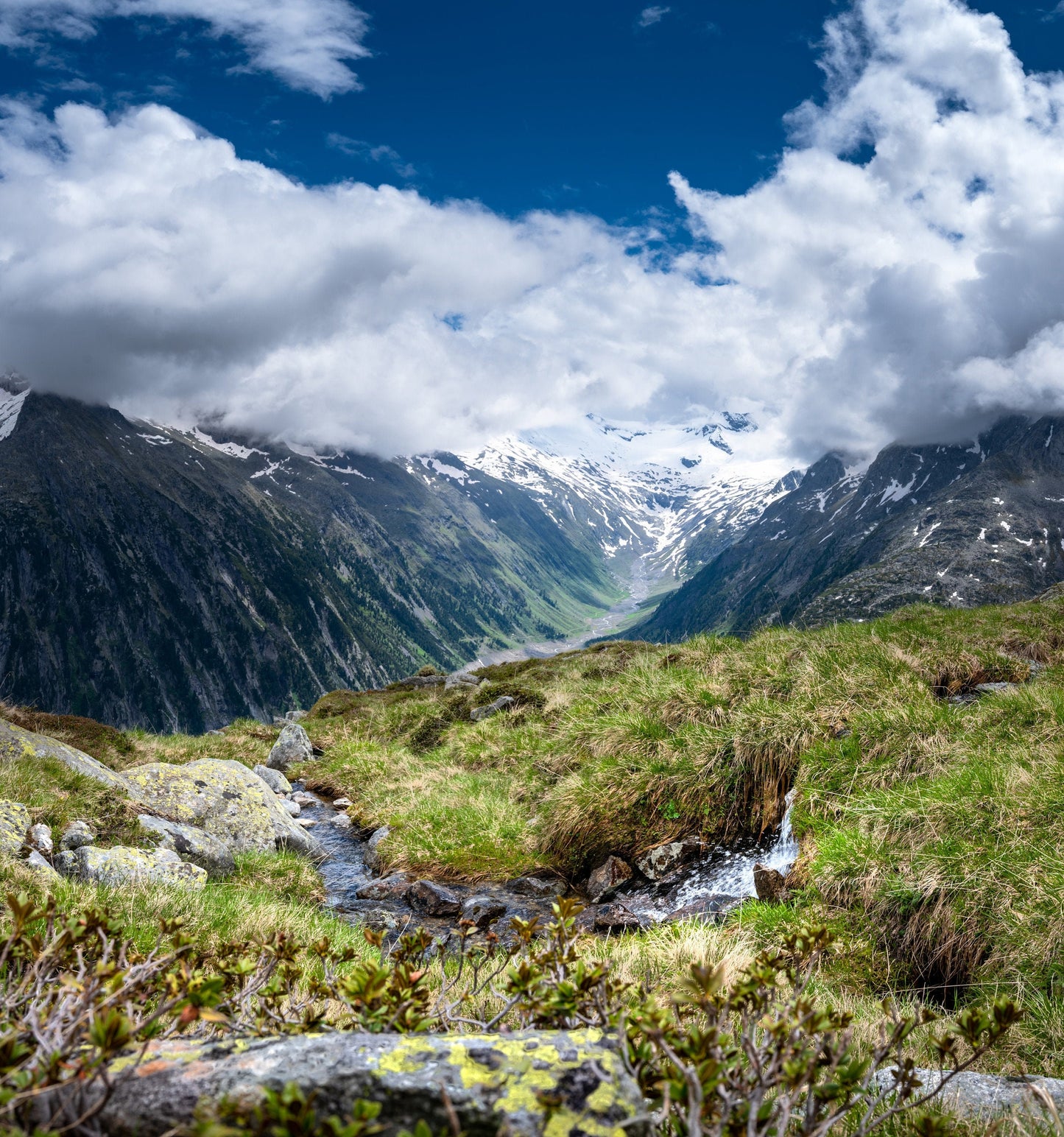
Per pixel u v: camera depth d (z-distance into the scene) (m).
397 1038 2.26
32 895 7.33
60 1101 1.95
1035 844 8.41
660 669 18.92
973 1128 3.94
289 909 10.09
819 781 11.75
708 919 10.20
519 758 18.48
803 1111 3.03
